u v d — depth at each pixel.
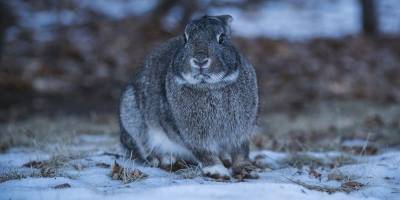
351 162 17.58
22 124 27.23
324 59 45.06
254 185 12.67
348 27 54.03
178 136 15.72
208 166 15.22
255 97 15.70
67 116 30.83
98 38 47.69
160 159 16.86
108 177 14.93
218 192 12.23
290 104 34.53
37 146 18.78
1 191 12.94
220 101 14.71
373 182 14.84
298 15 57.06
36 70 39.66
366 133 23.92
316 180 15.10
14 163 17.12
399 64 44.91
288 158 18.06
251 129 15.81
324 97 36.62
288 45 47.25
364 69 43.41
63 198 12.20
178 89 14.88
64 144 19.23
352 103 33.69
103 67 41.59
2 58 41.00
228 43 14.91
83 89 37.41
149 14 53.16
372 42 49.12
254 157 18.00
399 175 15.48
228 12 55.38
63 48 44.22
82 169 15.98
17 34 47.28
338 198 12.56
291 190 12.55
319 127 26.14
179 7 52.94
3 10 43.88
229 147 15.70
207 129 14.89
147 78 16.70
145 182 14.13
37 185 13.77
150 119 16.59
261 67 42.22
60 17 51.44
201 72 13.98
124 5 56.50
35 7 53.56
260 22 54.34
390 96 36.28
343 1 61.38
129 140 17.58
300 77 40.78
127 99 17.42
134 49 45.81
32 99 34.78
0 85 36.22
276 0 59.94
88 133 24.98
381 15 58.06
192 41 14.27
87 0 56.34
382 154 18.91
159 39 48.12
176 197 11.92
